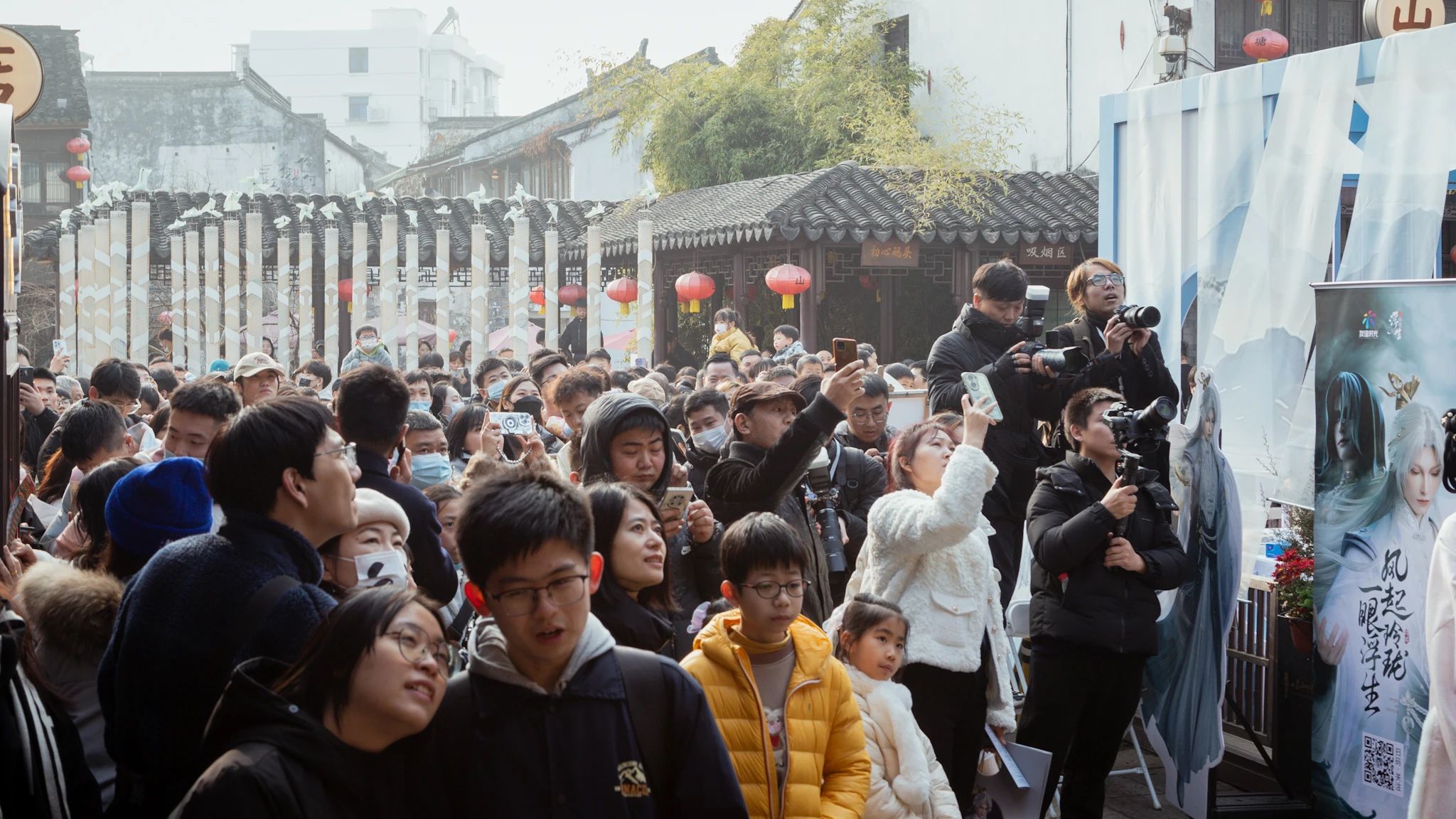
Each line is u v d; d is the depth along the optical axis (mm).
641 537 2980
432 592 3473
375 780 2023
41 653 2896
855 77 19281
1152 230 6027
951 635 4020
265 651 2299
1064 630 4445
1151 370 5137
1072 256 14453
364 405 3525
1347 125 5191
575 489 2223
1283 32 15148
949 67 19156
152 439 6551
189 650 2324
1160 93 5973
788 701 3031
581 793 2123
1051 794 4477
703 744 2238
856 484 4914
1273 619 4934
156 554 2496
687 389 9477
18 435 4121
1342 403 4230
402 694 1985
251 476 2439
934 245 14273
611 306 24578
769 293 16469
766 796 2926
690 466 4648
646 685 2234
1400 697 3988
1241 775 5168
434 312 25812
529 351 17750
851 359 3834
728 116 19938
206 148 37844
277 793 1902
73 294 18625
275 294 23094
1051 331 5297
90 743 2922
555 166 30766
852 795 3082
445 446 5215
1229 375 5527
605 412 3643
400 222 18891
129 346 18266
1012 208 14523
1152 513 4582
